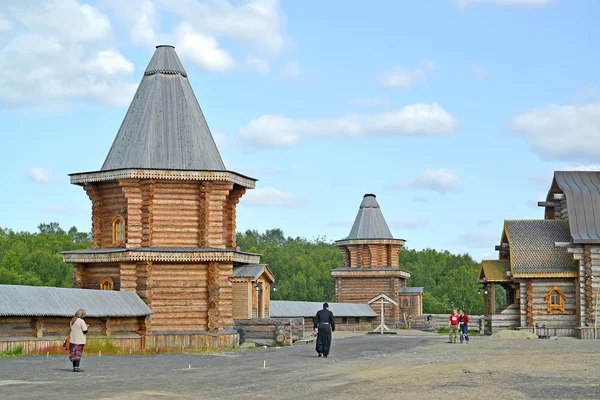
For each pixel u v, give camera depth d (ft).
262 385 73.97
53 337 122.72
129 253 144.15
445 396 64.59
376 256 285.23
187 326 148.46
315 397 65.21
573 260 185.57
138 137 153.79
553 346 131.44
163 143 153.28
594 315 178.09
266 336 156.56
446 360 100.63
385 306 276.82
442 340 164.86
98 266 152.25
